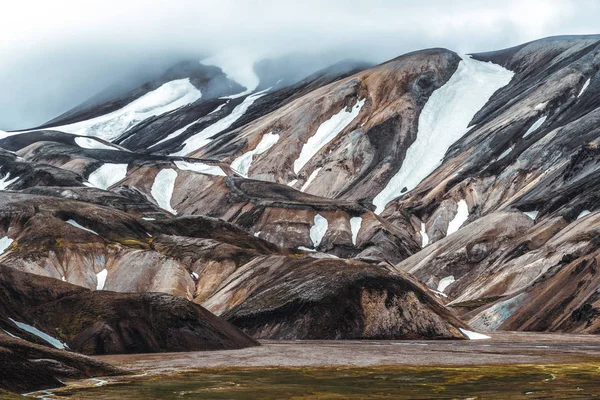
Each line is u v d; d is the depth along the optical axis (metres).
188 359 144.62
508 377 116.75
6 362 105.75
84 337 157.38
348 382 112.25
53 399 94.19
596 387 104.75
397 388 105.81
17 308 159.62
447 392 101.44
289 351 160.88
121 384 109.50
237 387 106.62
